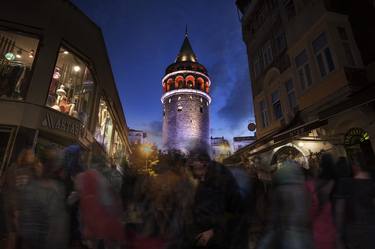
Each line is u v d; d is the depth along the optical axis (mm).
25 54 9844
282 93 12602
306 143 9953
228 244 3184
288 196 3150
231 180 3568
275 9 13977
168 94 43594
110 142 18531
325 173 3713
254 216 3701
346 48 9211
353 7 9383
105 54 14734
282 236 3090
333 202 3430
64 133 10102
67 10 11164
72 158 4180
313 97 9961
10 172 3848
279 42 13508
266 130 13898
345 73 8414
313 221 3264
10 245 3338
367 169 3984
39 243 2812
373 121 7543
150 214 3387
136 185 3799
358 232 3281
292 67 11555
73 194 3604
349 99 7031
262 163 5949
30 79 9352
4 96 8984
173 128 40375
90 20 12523
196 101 42500
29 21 9867
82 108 12273
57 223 2992
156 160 30047
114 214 2996
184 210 3418
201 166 3777
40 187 3074
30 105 9086
